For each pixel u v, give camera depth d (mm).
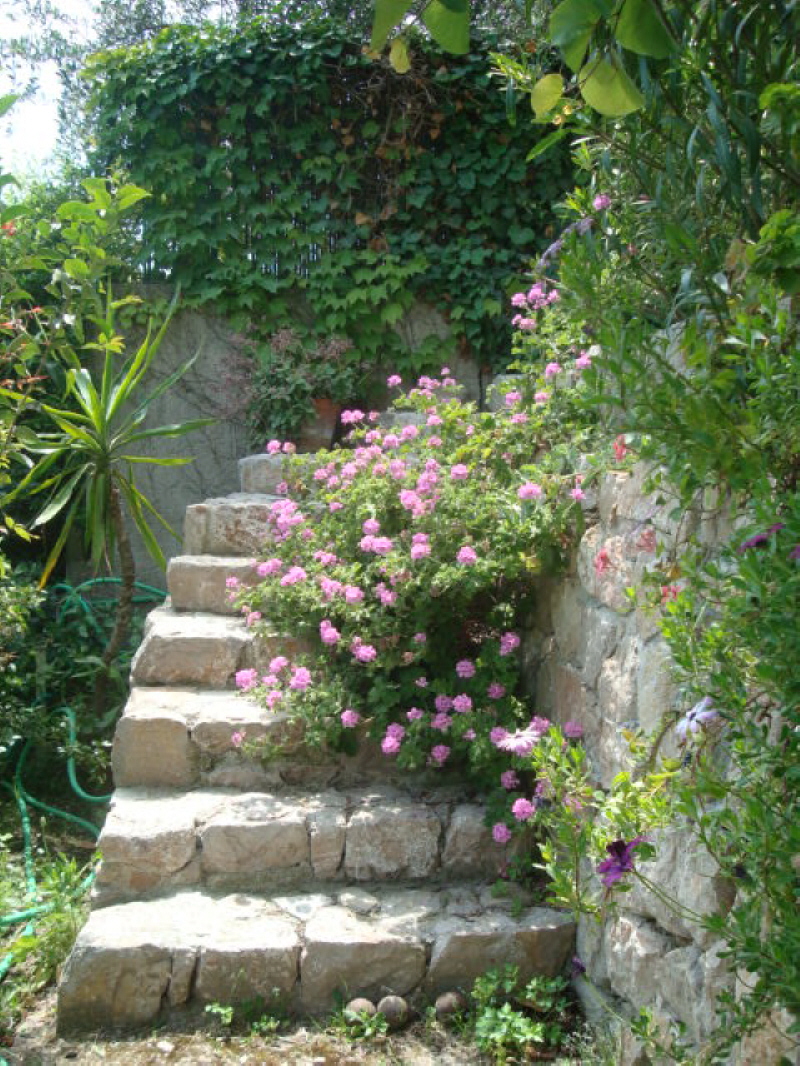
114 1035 2514
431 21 984
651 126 1977
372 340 5422
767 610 1435
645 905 2242
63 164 5594
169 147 5238
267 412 5176
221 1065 2393
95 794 4109
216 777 3209
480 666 3098
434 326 5559
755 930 1509
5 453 4023
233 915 2730
